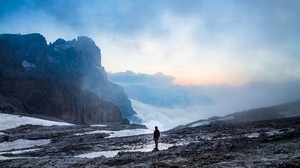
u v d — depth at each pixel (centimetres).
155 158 2536
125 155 2859
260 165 1694
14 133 6988
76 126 8619
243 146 2719
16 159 3300
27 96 16450
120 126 9144
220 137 4138
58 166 2562
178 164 2088
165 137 4959
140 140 4734
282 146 2302
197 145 3209
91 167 2388
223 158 2147
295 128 3972
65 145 5044
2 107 11238
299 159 1720
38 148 4959
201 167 1894
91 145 4553
